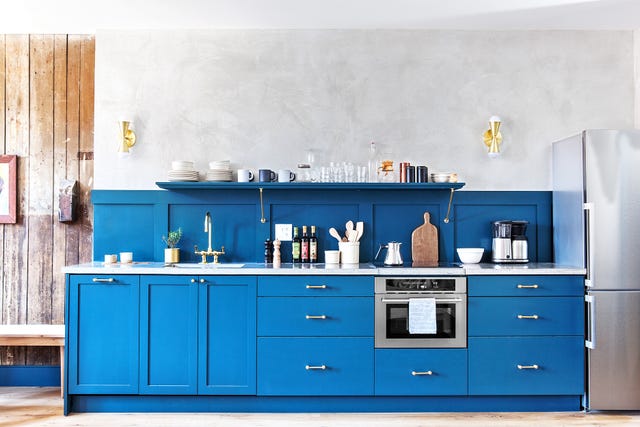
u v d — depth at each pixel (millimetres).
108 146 3977
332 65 4012
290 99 3996
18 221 4070
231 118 3994
